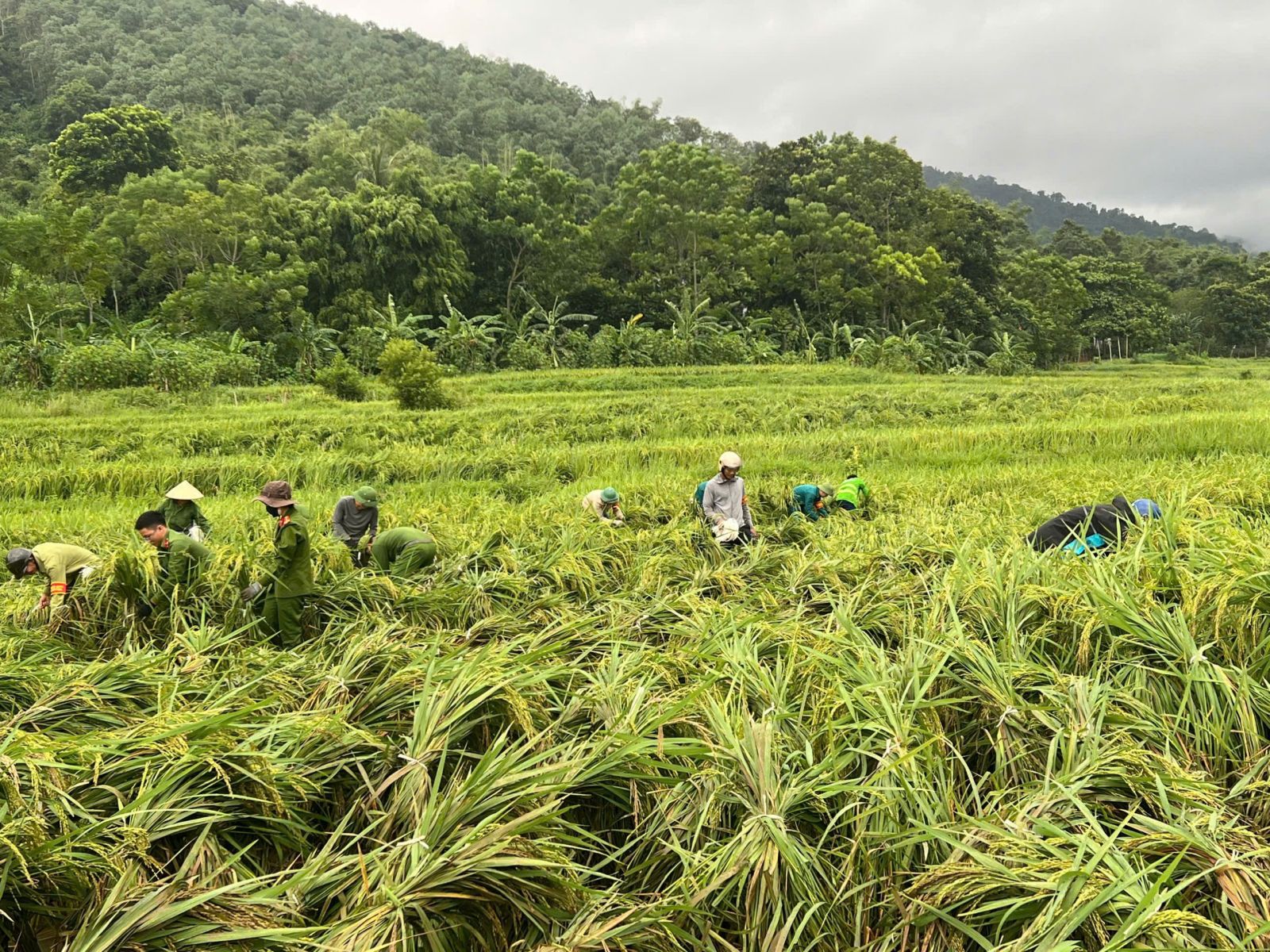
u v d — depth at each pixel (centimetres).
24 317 3262
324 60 14012
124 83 10838
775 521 979
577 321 5831
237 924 257
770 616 532
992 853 286
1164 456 1556
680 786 326
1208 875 282
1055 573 490
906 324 6059
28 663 448
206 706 378
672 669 432
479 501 1121
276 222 4791
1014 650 417
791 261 5581
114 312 4447
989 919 275
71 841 266
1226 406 2266
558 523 863
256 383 3481
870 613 513
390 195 5144
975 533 698
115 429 1923
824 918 280
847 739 351
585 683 429
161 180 5069
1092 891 260
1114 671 412
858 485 1018
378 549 721
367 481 1509
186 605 610
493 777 308
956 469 1439
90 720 373
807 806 321
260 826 319
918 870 296
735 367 4284
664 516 1018
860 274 5906
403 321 4538
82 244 3741
